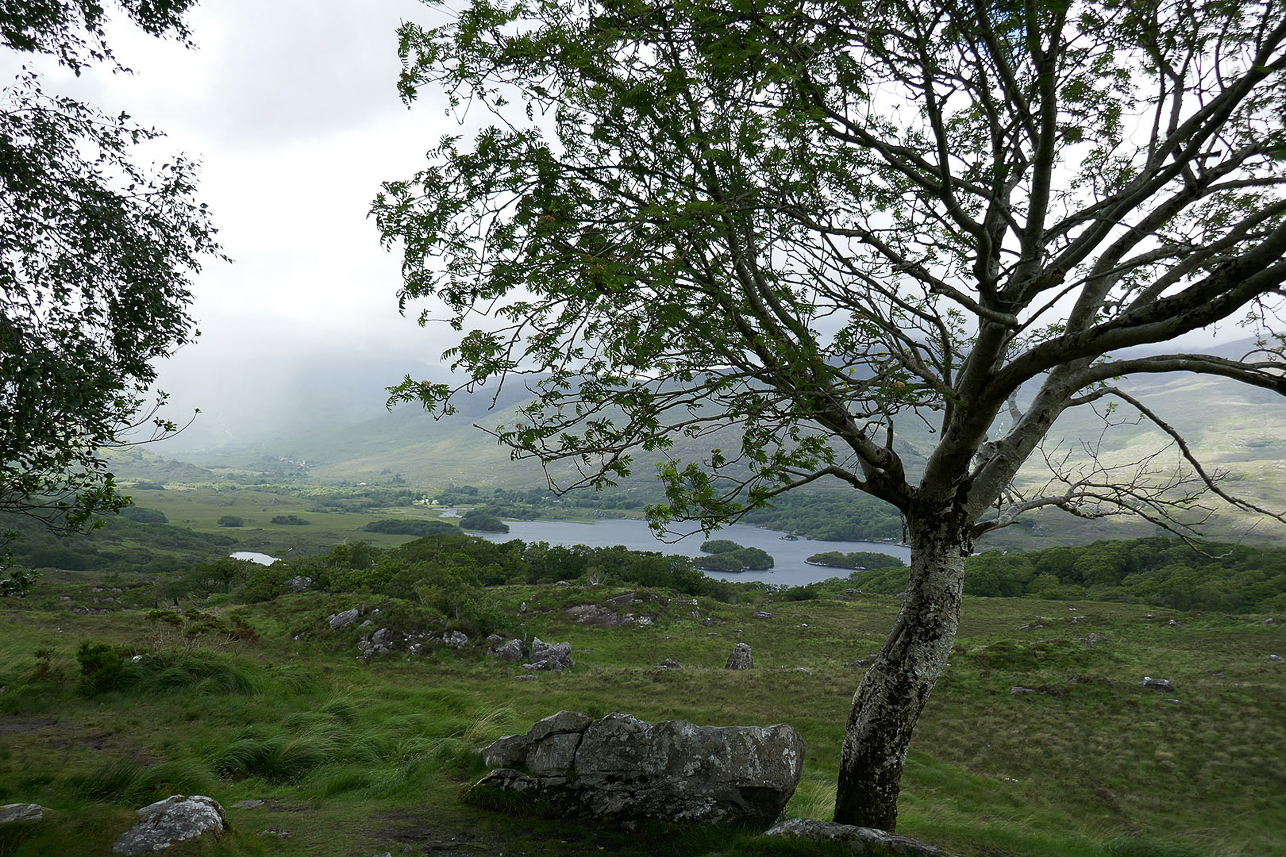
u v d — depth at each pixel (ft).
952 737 93.15
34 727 39.19
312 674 65.16
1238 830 65.21
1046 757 85.81
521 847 25.30
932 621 25.88
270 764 35.04
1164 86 23.72
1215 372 19.45
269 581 233.55
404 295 22.20
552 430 21.15
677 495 24.93
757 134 18.80
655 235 19.58
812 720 91.56
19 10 24.88
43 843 17.92
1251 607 257.75
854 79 20.02
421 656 144.15
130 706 45.57
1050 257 25.68
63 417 25.49
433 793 31.09
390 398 19.70
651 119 20.75
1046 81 18.42
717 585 320.91
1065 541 652.07
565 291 17.38
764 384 23.59
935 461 25.43
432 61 21.08
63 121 26.63
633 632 211.00
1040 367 21.16
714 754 28.12
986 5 18.48
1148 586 318.86
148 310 27.91
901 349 24.40
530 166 21.18
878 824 25.46
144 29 28.86
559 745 30.19
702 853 24.76
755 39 17.10
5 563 27.37
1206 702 107.04
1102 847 41.29
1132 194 20.01
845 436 24.99
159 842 18.42
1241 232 21.95
